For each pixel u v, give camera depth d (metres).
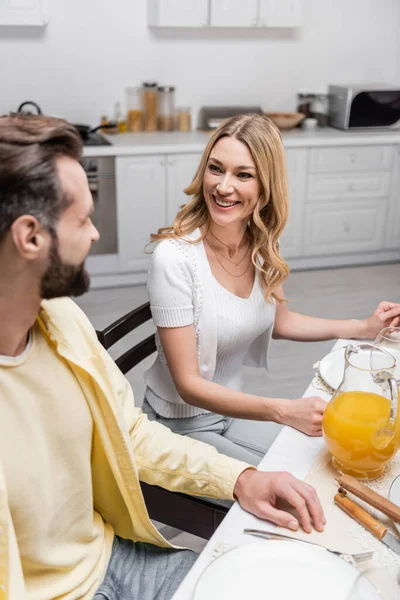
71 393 0.96
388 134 4.26
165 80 4.32
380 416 0.98
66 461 0.97
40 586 0.96
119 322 1.49
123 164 3.76
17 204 0.74
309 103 4.56
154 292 1.45
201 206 1.52
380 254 4.56
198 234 1.50
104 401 0.99
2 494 0.79
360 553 0.87
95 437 1.04
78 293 0.86
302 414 1.19
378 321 1.56
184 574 1.10
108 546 1.12
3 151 0.73
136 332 3.44
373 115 4.33
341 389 1.04
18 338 0.87
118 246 3.96
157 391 1.60
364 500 0.94
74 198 0.79
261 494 0.99
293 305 3.80
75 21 4.03
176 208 3.98
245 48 4.40
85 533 1.04
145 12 4.13
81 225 0.82
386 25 4.66
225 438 1.56
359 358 1.14
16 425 0.89
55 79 4.12
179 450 1.13
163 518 1.33
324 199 4.22
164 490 1.31
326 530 0.92
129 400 1.18
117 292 3.99
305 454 1.11
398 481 0.98
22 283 0.81
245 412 1.33
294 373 3.07
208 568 0.81
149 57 4.24
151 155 3.80
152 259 1.47
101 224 3.88
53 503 0.95
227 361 1.60
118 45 4.16
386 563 0.85
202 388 1.42
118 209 3.86
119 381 1.17
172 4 3.91
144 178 3.84
